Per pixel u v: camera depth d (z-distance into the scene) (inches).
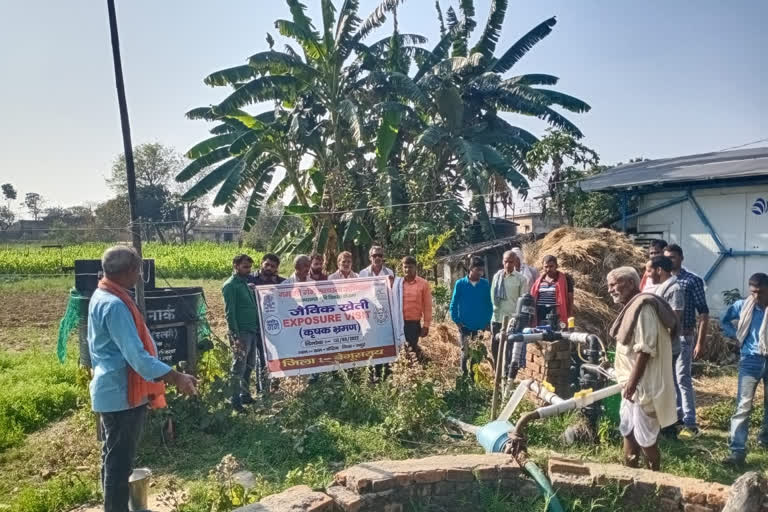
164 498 167.0
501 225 812.0
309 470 176.2
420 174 645.3
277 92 608.1
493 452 180.2
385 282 289.0
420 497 150.6
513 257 293.3
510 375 230.7
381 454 204.4
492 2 691.4
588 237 396.5
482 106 704.4
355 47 642.2
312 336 274.1
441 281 649.0
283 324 271.0
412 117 685.3
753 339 199.2
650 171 502.0
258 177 705.0
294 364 269.7
